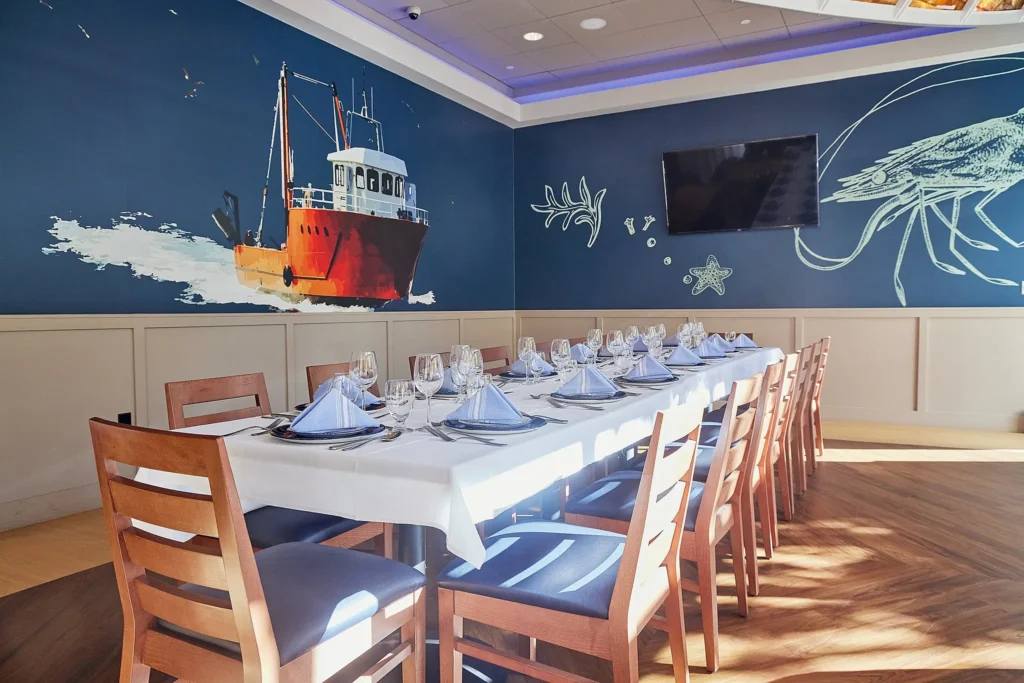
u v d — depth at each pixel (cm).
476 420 184
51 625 236
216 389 222
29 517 348
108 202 381
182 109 418
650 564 151
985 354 581
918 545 306
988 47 552
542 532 183
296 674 127
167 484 171
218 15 439
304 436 168
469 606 156
